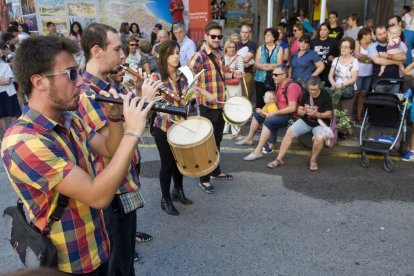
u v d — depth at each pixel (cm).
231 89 612
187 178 488
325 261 316
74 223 160
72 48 151
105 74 237
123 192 242
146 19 1066
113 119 180
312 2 1138
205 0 845
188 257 327
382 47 645
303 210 400
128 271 249
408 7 908
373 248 332
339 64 624
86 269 167
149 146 624
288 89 526
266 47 668
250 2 1054
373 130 527
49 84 146
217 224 378
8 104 668
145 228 374
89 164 175
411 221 374
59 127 156
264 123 545
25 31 985
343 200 420
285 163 534
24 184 149
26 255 153
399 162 525
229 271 307
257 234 359
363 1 1107
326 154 562
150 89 172
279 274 302
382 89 580
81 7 1051
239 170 514
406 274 299
